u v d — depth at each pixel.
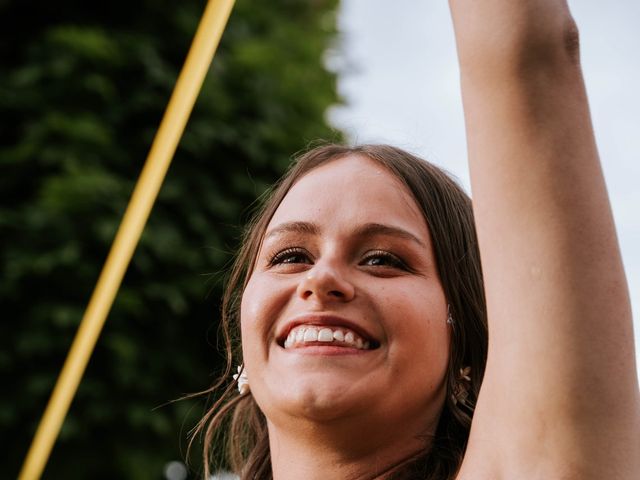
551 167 1.45
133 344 5.49
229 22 6.88
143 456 5.44
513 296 1.45
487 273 1.49
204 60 1.98
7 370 5.44
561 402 1.41
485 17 1.49
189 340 5.79
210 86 6.33
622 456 1.40
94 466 5.38
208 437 2.34
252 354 1.84
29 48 6.12
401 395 1.75
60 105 6.00
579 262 1.43
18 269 5.44
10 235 5.56
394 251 1.84
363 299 1.77
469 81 1.50
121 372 5.43
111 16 6.46
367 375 1.73
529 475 1.42
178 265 5.80
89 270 5.51
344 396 1.71
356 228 1.83
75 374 2.90
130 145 6.03
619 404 1.41
